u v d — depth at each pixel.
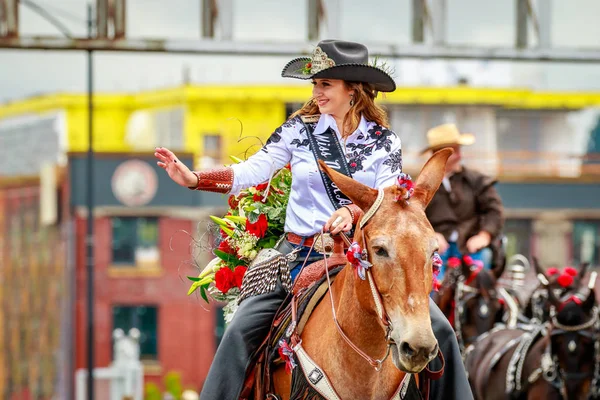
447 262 12.72
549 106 56.78
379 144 7.29
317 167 7.25
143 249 49.78
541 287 12.20
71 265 49.47
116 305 49.78
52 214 53.75
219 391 7.30
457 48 16.45
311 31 16.34
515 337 11.91
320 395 6.77
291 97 57.25
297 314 7.15
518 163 56.53
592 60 16.75
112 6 16.05
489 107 55.88
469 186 12.45
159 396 38.00
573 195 50.28
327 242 7.29
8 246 58.88
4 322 59.50
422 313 6.06
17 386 59.16
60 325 54.28
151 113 59.97
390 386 6.69
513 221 50.31
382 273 6.21
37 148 65.12
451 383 7.11
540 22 16.72
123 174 49.31
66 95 63.28
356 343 6.64
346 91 7.32
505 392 11.58
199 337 50.00
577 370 11.12
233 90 57.34
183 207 49.50
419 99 55.22
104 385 30.84
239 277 7.79
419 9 16.59
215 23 16.30
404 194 6.38
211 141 57.56
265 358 7.28
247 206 7.78
